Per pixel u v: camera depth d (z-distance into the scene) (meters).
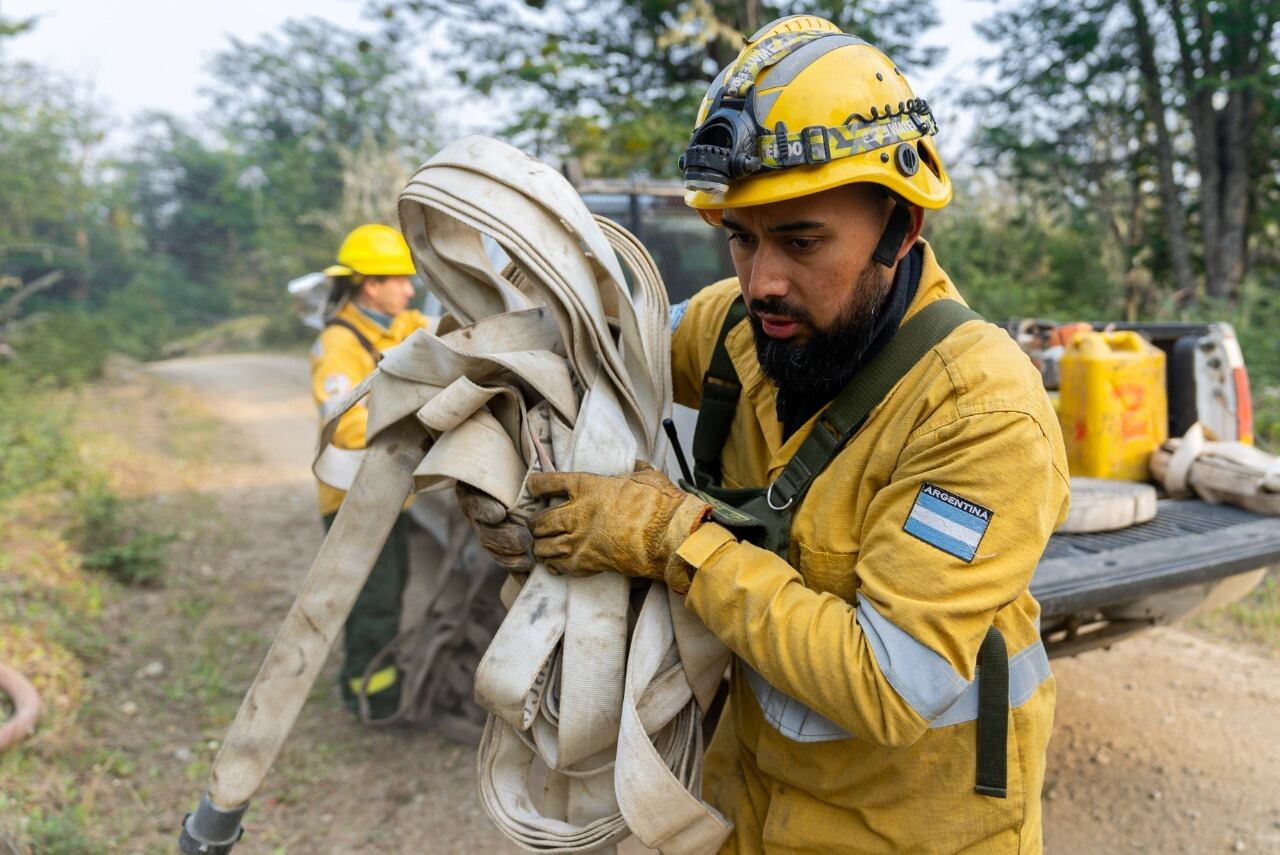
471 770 3.44
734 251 1.28
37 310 29.83
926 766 1.30
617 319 1.57
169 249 53.19
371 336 3.79
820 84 1.15
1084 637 2.66
